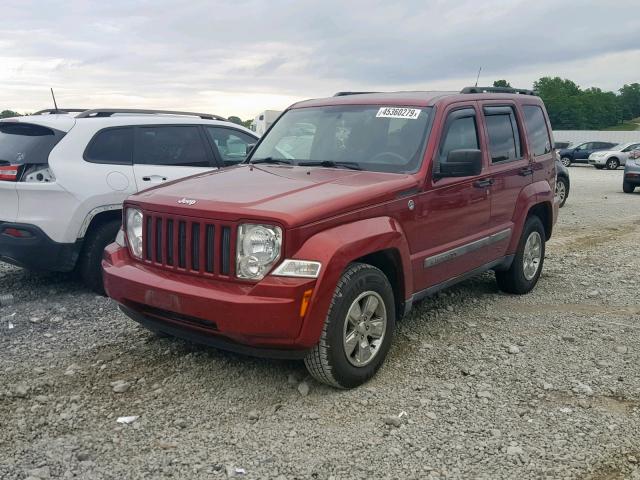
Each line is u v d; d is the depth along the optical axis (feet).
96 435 11.73
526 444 11.50
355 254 13.08
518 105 21.01
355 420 12.39
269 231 12.37
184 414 12.59
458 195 16.90
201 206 13.05
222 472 10.55
